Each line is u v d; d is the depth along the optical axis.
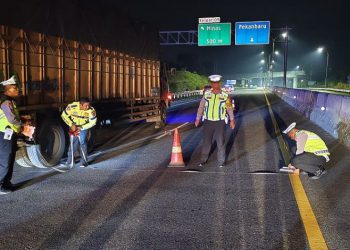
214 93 8.38
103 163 8.85
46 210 5.59
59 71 9.39
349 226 4.95
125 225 5.02
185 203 5.88
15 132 6.54
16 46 7.87
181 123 17.81
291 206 5.72
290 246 4.39
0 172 6.41
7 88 6.59
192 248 4.34
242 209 5.59
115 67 12.65
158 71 16.75
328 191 6.47
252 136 12.71
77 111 8.39
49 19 8.98
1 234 4.75
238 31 40.94
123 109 13.14
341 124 11.73
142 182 7.11
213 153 9.88
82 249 4.34
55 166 8.54
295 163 7.34
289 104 30.28
